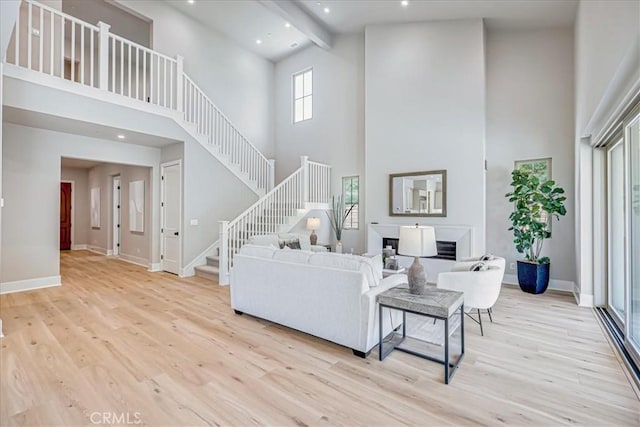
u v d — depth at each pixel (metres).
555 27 5.12
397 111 5.91
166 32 6.32
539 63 5.22
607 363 2.57
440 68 5.52
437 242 5.53
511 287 5.18
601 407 1.99
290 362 2.55
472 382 2.28
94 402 1.99
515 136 5.37
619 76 2.42
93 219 9.28
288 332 3.19
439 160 5.50
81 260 7.51
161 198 6.36
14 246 4.64
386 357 2.66
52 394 2.06
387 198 6.00
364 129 6.77
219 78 7.32
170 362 2.52
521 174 4.79
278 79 8.55
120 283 5.25
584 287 4.16
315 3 5.59
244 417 1.87
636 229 2.83
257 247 3.59
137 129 5.04
